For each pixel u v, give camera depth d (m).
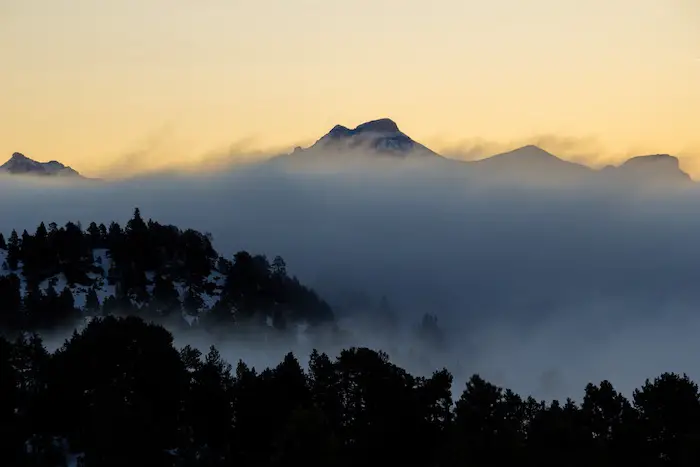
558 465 184.88
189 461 193.62
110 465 179.12
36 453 198.12
